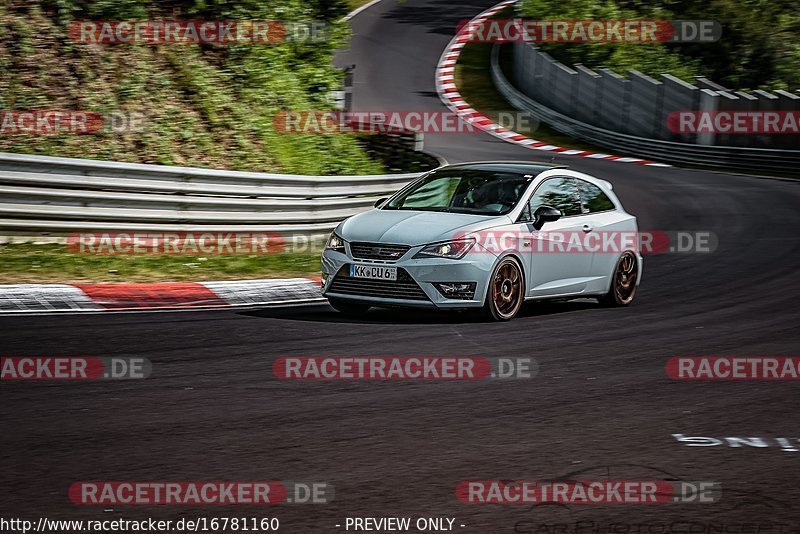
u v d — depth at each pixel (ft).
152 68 204.13
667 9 506.07
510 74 533.55
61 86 187.42
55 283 123.75
